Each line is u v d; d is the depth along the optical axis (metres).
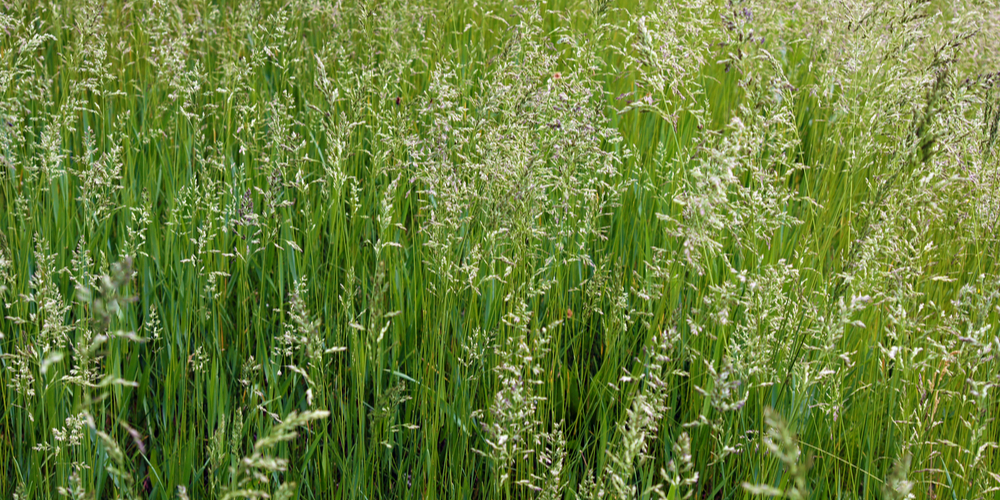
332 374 2.79
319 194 3.35
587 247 3.16
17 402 2.50
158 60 4.12
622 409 2.69
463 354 2.62
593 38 3.72
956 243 3.30
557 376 2.82
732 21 3.65
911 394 2.59
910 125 2.78
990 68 3.98
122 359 2.78
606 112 3.92
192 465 2.41
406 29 4.33
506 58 3.43
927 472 2.49
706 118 3.62
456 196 2.68
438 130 3.08
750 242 2.89
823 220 3.39
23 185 3.41
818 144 4.04
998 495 2.43
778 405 2.47
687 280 3.06
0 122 3.21
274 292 3.04
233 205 3.01
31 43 3.38
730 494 2.46
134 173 3.51
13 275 2.70
